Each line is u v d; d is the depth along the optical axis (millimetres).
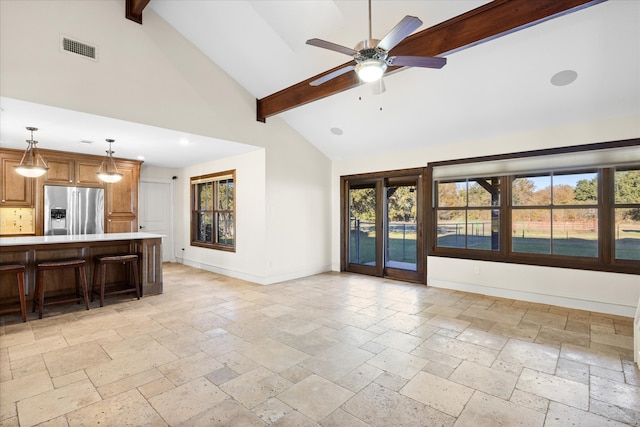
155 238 4746
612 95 3445
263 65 4379
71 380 2352
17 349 2867
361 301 4395
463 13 2926
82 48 3398
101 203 5895
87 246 4430
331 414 1981
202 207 7043
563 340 3072
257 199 5469
